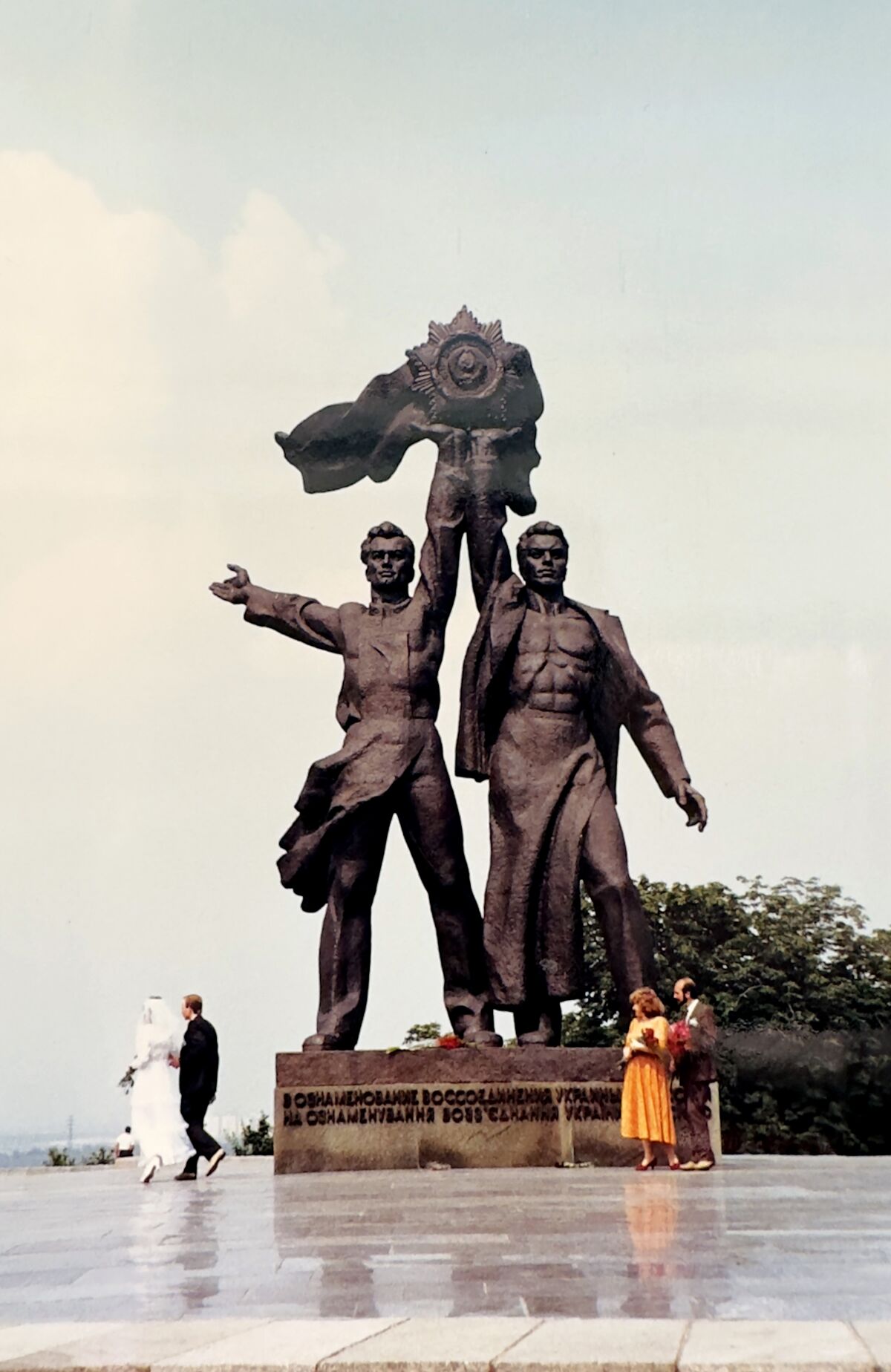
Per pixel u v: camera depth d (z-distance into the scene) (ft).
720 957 101.35
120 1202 53.01
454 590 70.69
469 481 70.90
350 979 67.46
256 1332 25.81
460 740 69.56
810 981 98.84
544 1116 63.82
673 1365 22.54
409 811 68.39
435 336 72.84
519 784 68.08
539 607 70.38
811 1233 37.19
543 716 68.80
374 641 69.67
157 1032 64.85
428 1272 32.14
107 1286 32.37
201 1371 23.30
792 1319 26.12
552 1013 67.97
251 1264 34.68
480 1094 63.82
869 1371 22.12
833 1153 93.76
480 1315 26.99
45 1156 109.50
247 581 72.28
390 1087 63.82
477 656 69.41
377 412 73.56
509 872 67.62
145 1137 63.41
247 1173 66.85
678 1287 29.48
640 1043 57.98
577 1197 47.34
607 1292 29.07
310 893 69.87
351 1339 24.90
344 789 67.97
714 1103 65.46
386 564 70.74
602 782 68.54
